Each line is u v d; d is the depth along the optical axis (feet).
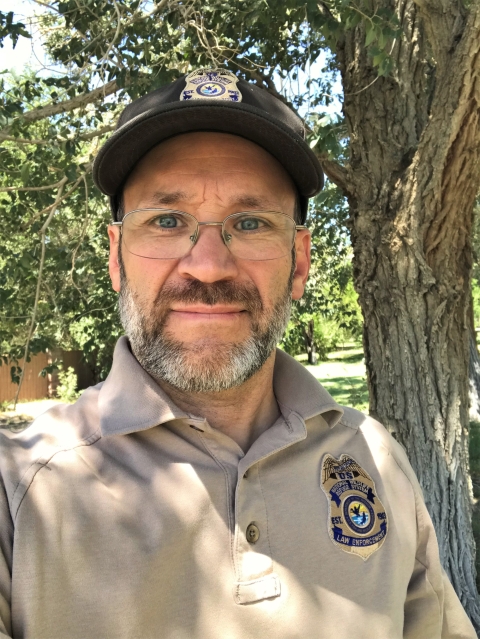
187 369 1.23
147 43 3.62
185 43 4.19
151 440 1.15
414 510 1.41
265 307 1.30
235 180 1.29
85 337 5.67
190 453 1.15
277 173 1.37
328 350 26.71
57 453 1.07
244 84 1.38
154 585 1.00
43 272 4.25
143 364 1.27
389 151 3.26
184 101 1.24
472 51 2.59
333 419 1.39
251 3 3.34
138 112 1.34
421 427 3.17
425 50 3.38
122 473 1.09
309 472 1.26
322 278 7.66
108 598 0.97
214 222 1.27
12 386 16.19
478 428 8.88
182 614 1.01
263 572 1.08
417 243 3.08
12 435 1.15
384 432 1.51
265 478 1.20
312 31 3.69
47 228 4.05
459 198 2.97
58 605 0.94
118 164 1.33
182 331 1.24
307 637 1.07
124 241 1.32
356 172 3.33
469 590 3.15
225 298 1.24
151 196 1.29
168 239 1.28
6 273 3.98
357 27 3.44
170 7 3.43
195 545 1.06
